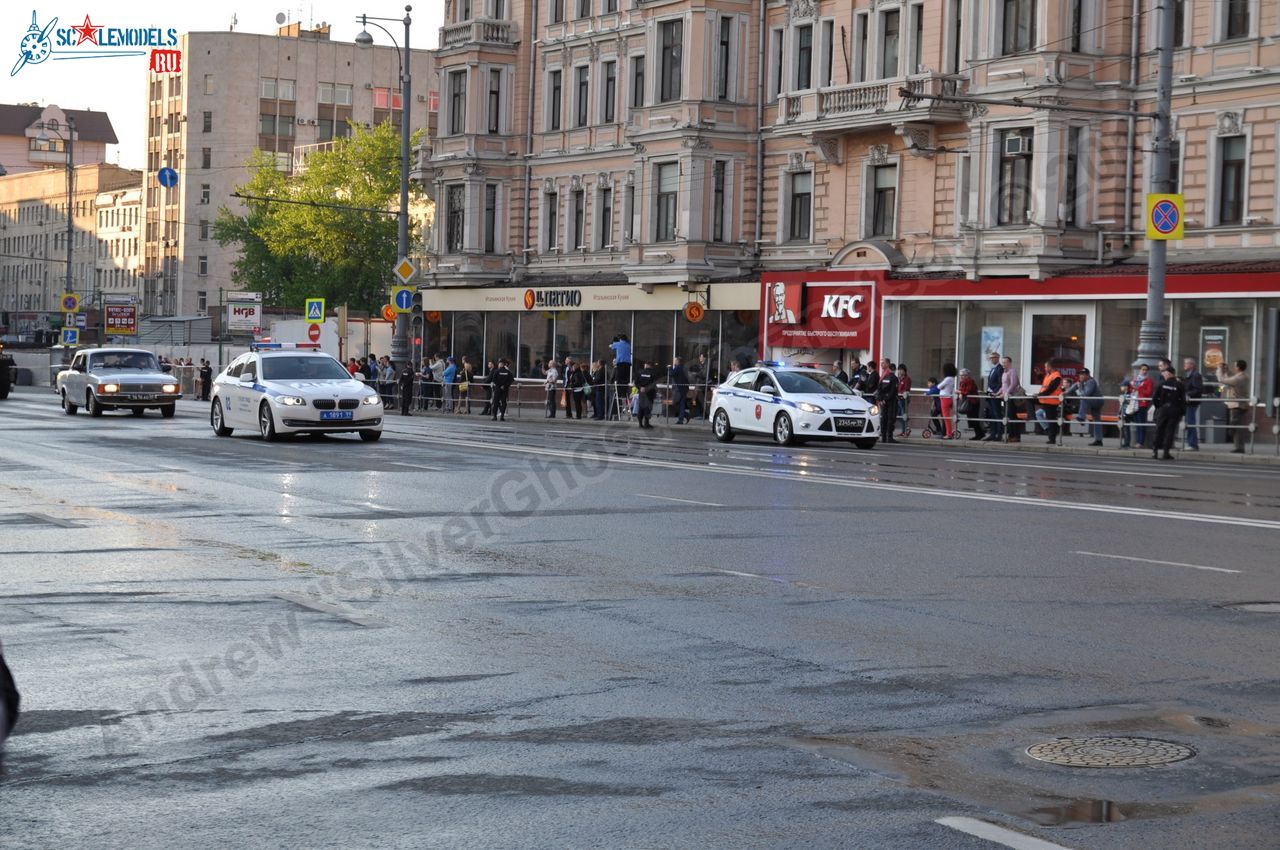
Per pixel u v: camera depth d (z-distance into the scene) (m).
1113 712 8.23
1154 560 14.24
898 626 10.79
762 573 13.33
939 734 7.73
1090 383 37.50
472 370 63.59
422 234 101.38
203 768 7.07
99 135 183.75
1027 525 17.16
